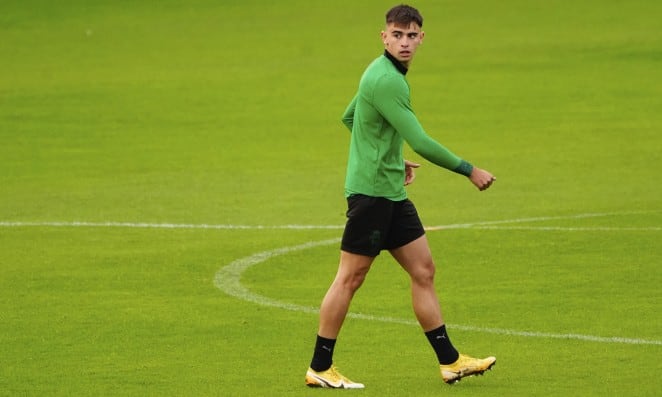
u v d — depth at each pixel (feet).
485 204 199.93
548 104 320.50
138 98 341.41
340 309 93.25
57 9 529.86
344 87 355.77
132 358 103.86
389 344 108.78
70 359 103.50
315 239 168.45
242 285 137.08
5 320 119.03
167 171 240.73
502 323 116.67
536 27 460.96
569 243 161.48
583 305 124.26
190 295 131.44
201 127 298.76
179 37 467.11
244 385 94.68
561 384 94.22
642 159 246.88
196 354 105.29
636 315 119.34
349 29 475.72
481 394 91.40
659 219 180.65
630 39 422.82
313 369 94.07
